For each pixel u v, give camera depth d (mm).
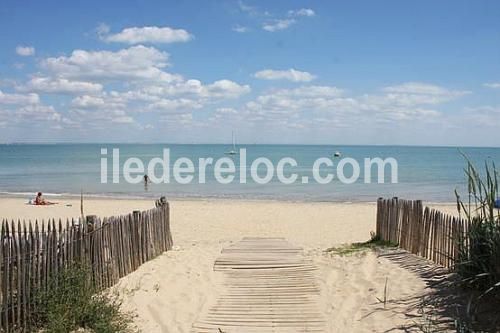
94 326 6461
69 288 6746
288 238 15383
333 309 7660
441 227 9281
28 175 50281
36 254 6520
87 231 7875
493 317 6484
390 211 11844
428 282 8281
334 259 10820
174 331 6836
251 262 10586
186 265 10250
